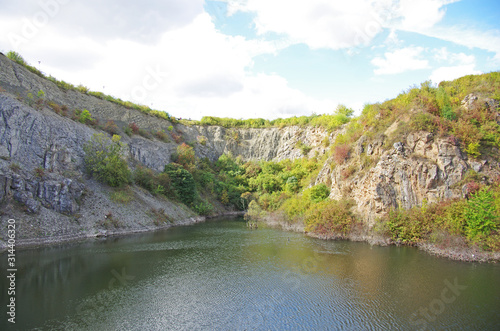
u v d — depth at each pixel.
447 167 33.66
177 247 32.72
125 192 46.84
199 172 75.25
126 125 69.38
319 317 16.39
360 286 20.80
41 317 15.91
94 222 38.03
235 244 34.56
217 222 56.72
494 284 20.88
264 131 101.06
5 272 22.50
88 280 21.55
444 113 37.34
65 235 33.78
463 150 34.28
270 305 17.88
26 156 37.31
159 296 19.09
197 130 99.12
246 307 17.62
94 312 16.67
